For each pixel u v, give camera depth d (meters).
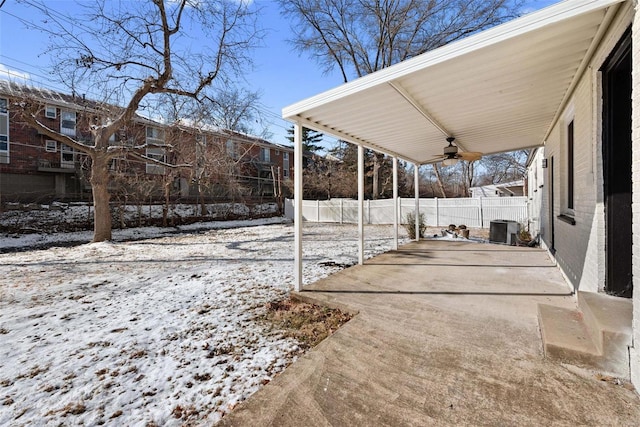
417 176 8.45
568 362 2.00
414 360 2.14
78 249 8.48
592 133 2.75
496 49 2.37
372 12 14.20
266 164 26.53
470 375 1.94
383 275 4.55
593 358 1.92
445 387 1.83
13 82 8.80
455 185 29.44
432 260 5.64
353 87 3.12
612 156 2.53
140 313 3.43
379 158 18.20
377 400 1.73
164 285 4.62
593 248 2.79
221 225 15.84
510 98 3.56
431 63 2.57
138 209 14.51
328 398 1.76
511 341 2.37
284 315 3.27
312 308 3.43
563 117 4.12
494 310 3.03
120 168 13.46
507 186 19.77
